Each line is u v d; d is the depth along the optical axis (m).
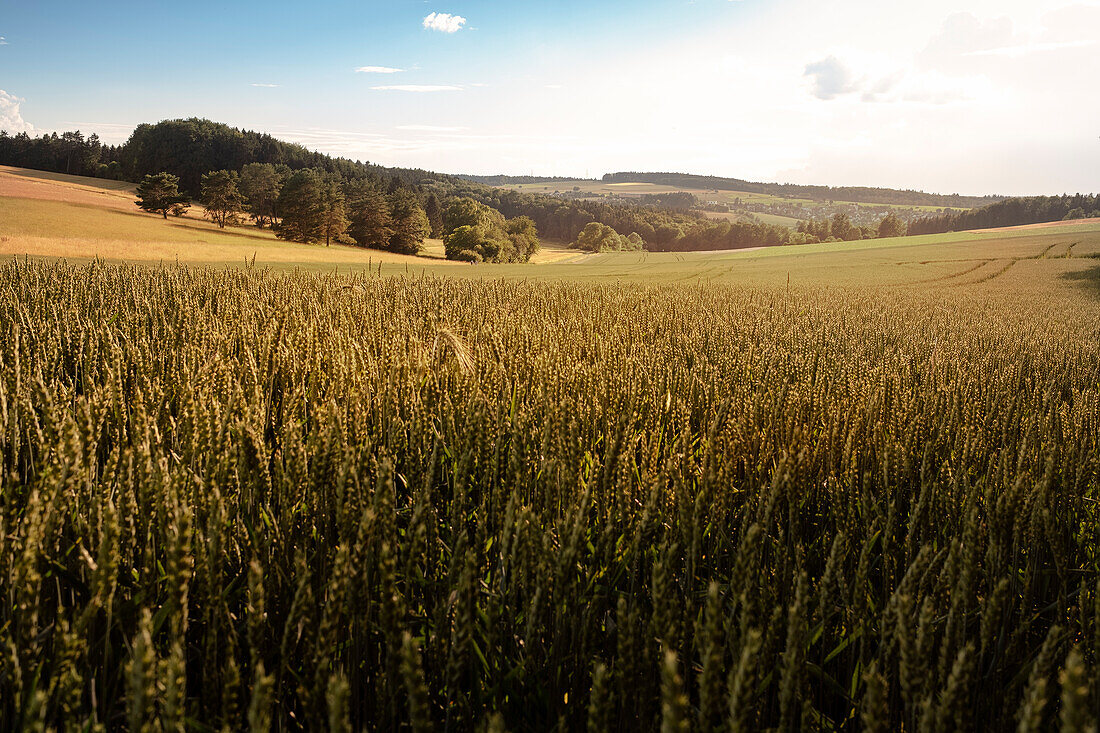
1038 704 1.07
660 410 3.79
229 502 2.14
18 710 1.45
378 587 1.95
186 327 5.95
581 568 2.19
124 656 1.83
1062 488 3.10
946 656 1.66
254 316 6.89
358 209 111.75
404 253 115.38
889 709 2.00
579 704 1.91
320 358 3.97
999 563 2.22
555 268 73.19
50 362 4.15
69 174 152.00
